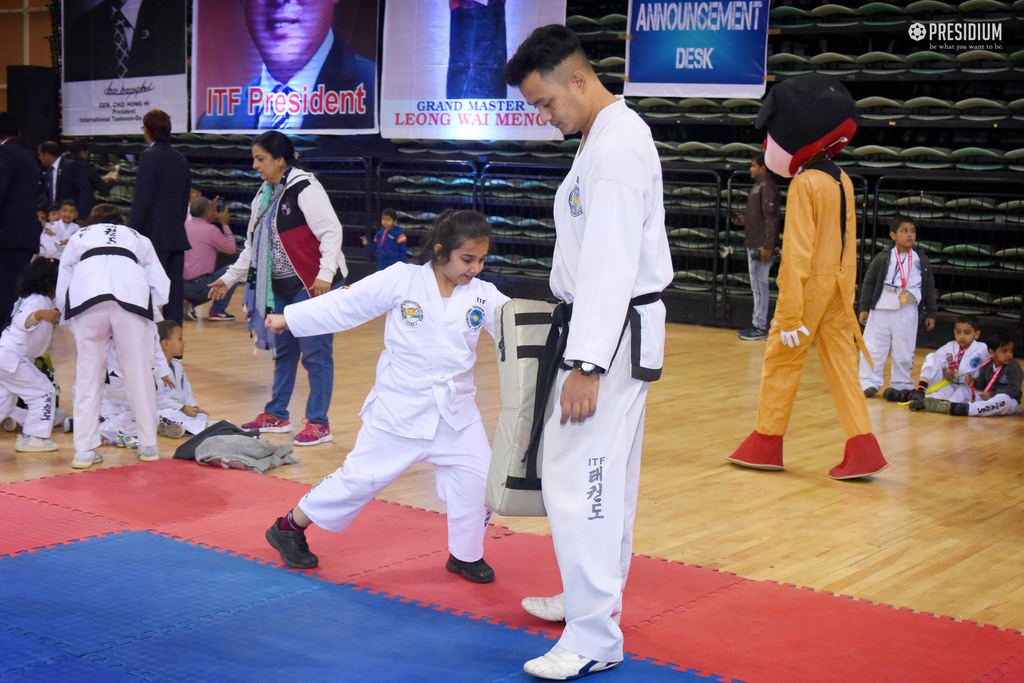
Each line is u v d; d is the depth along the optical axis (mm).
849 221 5027
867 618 3232
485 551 3801
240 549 3725
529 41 2691
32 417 5266
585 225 2607
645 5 10484
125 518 4070
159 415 5676
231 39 12742
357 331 9859
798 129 5062
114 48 13742
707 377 7887
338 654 2834
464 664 2789
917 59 9734
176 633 2947
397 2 11555
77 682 2609
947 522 4375
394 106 11742
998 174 9461
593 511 2652
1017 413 6871
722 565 3744
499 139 11242
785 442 5906
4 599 3170
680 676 2738
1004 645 3039
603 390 2650
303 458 5176
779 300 4996
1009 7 9336
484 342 9641
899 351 7344
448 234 3279
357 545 3814
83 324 4805
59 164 10266
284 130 12562
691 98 10609
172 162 6629
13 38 16391
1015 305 9500
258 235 5441
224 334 9422
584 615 2682
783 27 10164
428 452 3383
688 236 10844
